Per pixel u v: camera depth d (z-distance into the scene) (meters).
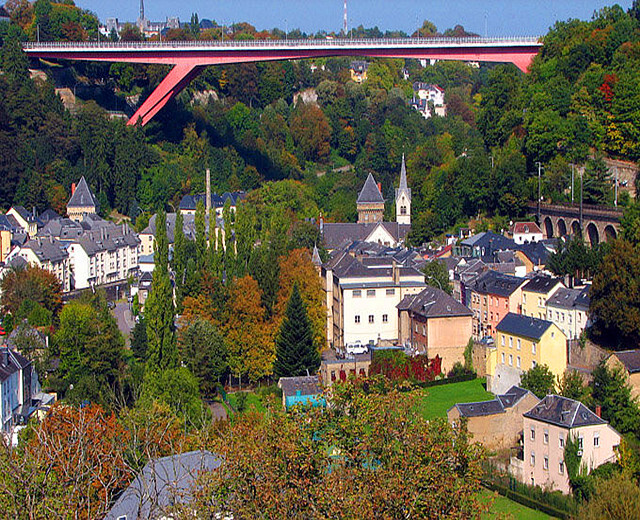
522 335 124.94
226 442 61.16
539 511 92.25
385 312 150.12
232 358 133.62
